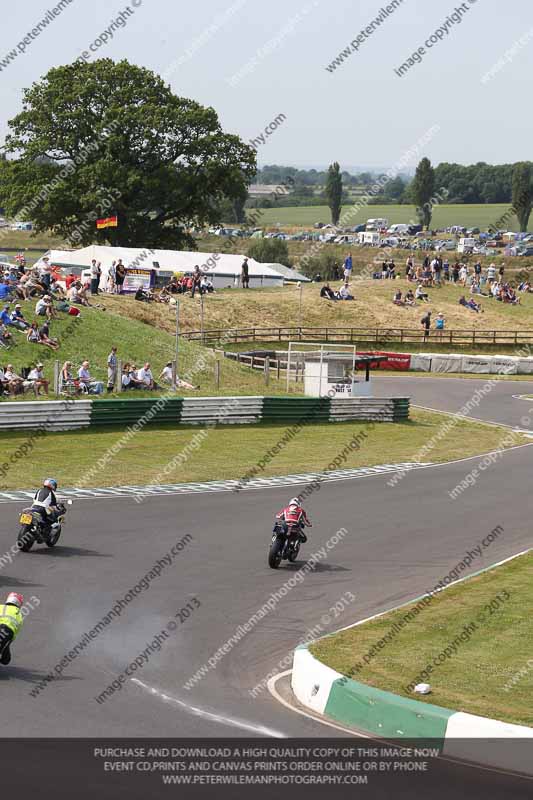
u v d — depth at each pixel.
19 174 146.50
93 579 32.31
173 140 148.25
